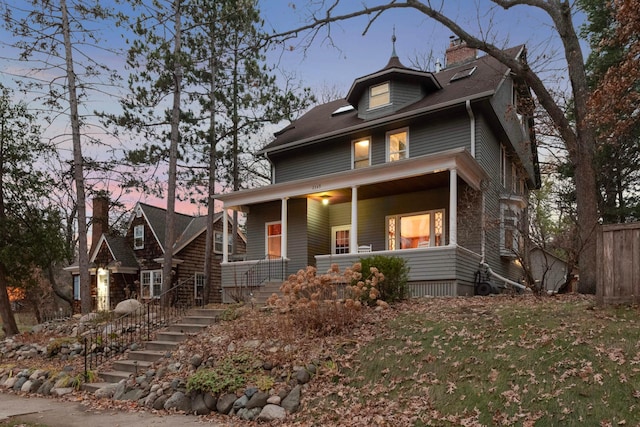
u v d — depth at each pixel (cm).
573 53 1143
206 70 1866
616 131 1073
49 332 1314
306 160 1739
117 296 2441
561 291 1129
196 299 2347
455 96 1448
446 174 1284
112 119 1694
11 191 1560
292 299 839
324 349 739
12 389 926
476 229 1337
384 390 609
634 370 512
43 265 1606
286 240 1542
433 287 1175
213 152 1866
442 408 537
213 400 676
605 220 1931
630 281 716
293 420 596
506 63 1191
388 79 1600
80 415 687
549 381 534
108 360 982
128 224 2617
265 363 729
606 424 445
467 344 677
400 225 1506
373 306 949
